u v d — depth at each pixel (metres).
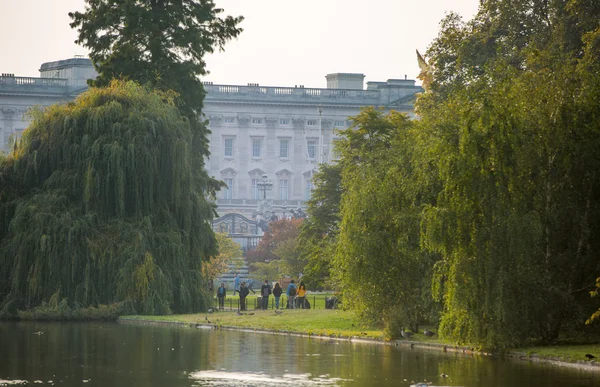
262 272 164.62
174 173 83.19
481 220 48.88
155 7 111.31
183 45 109.62
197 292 83.06
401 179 57.06
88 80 110.00
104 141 81.12
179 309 81.75
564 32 73.31
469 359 48.06
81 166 80.69
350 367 44.78
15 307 77.69
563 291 50.44
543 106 51.09
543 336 51.16
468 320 49.44
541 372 42.78
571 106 50.91
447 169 49.25
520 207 49.47
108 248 78.25
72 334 64.06
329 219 101.31
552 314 50.09
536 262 50.31
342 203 60.84
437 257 56.19
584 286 52.00
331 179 101.31
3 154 85.94
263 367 44.88
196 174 98.19
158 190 82.94
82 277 77.81
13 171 82.81
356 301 58.59
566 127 50.88
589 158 50.62
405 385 39.09
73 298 77.44
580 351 47.94
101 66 108.25
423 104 89.19
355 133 95.12
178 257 81.62
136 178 80.94
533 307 49.34
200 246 86.38
